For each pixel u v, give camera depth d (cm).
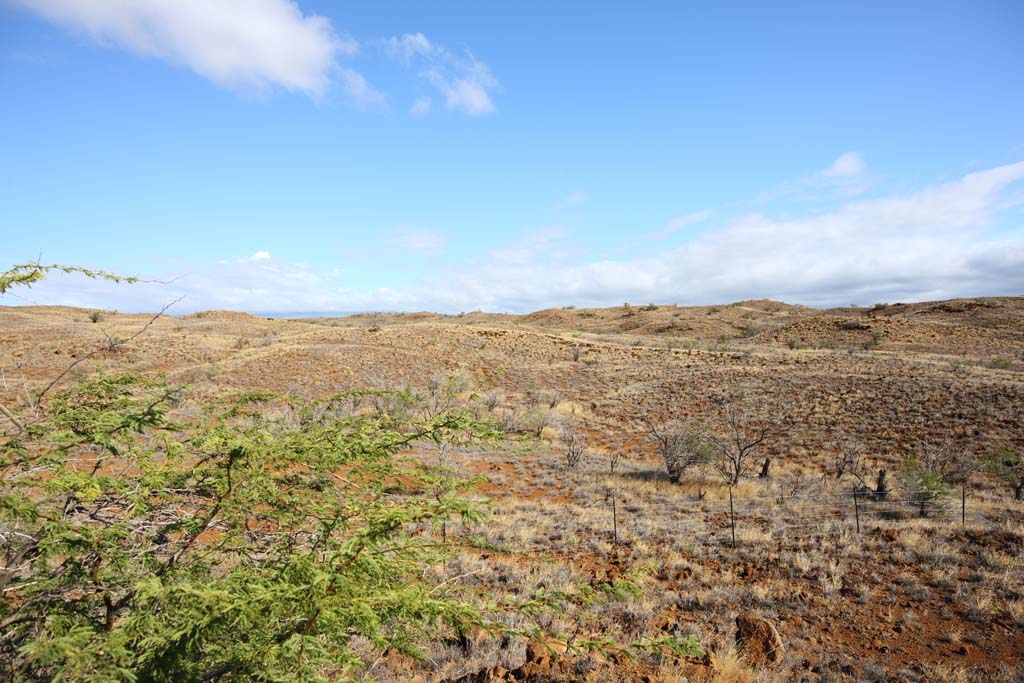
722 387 3712
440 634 655
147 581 221
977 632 798
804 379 3672
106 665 206
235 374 3872
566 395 3966
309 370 4200
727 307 12225
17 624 272
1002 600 891
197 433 309
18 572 286
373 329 6206
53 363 3062
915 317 7950
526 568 980
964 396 2805
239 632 242
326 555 253
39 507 251
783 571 1050
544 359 5181
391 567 259
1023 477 1602
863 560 1079
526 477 1920
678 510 1512
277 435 337
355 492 312
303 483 316
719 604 902
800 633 812
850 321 7475
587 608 823
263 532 315
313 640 218
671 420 3098
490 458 2120
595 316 12112
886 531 1234
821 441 2412
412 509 246
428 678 604
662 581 1008
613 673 604
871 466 2008
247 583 233
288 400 366
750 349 5572
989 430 2281
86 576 258
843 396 3128
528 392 4041
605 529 1312
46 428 291
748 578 1024
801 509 1477
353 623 249
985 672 698
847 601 916
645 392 3850
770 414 2983
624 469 2086
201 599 208
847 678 683
